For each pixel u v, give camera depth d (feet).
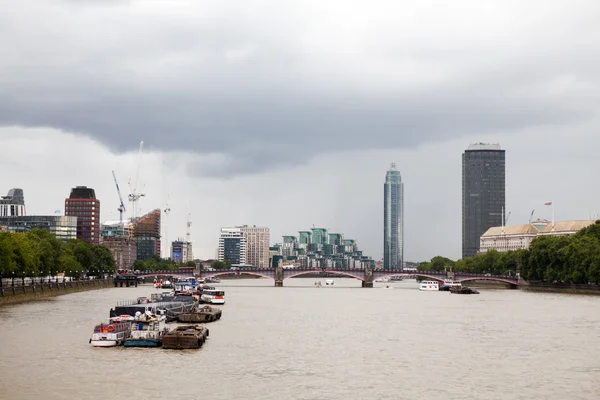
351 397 441.27
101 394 438.81
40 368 506.48
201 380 479.00
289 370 517.14
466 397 444.14
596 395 450.30
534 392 457.68
